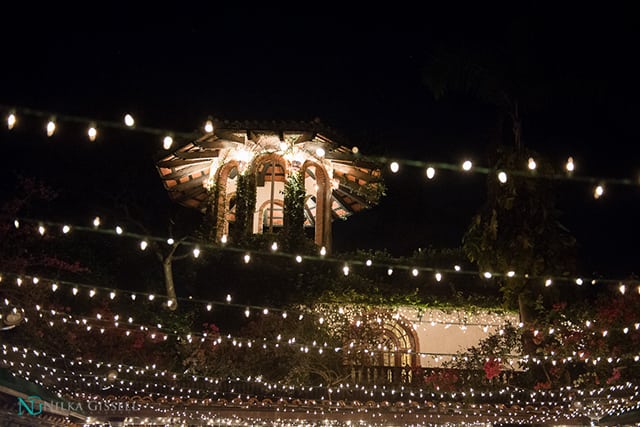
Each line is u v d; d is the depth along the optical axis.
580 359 16.23
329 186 22.61
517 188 18.73
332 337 18.02
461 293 19.55
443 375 17.50
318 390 16.75
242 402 16.08
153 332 16.27
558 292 18.38
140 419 16.08
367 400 16.58
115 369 16.47
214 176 22.55
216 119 21.02
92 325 16.83
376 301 18.84
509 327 18.55
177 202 24.62
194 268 19.72
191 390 16.31
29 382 12.63
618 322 17.39
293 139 21.41
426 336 19.27
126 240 22.58
